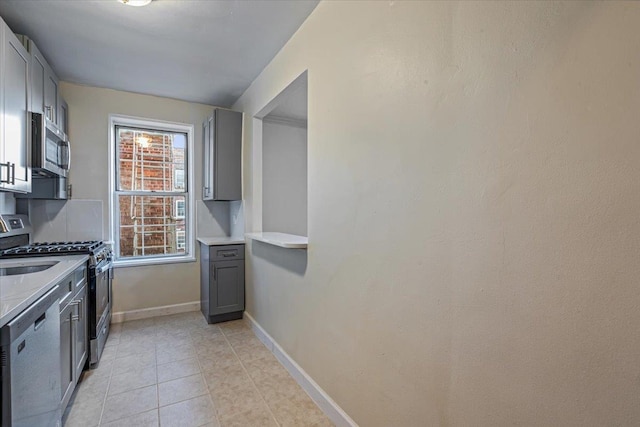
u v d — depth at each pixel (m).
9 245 2.38
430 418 1.18
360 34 1.54
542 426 0.85
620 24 0.70
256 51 2.43
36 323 1.18
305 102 3.11
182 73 2.83
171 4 1.86
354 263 1.59
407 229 1.27
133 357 2.48
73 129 3.04
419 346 1.22
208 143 3.44
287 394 2.02
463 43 1.04
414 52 1.23
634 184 0.68
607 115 0.72
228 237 3.67
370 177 1.48
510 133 0.91
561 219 0.80
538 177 0.85
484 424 0.99
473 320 1.02
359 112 1.54
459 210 1.06
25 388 1.07
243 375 2.24
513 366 0.91
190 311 3.60
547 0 0.82
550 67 0.82
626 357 0.70
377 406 1.45
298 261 2.18
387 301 1.38
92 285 2.23
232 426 1.71
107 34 2.19
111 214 3.23
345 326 1.67
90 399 1.92
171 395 1.98
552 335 0.82
